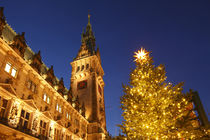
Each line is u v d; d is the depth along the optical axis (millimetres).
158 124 15109
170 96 16281
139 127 16812
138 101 17688
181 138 14578
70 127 40406
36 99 29984
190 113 14711
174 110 15914
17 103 24672
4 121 21016
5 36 29406
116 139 19734
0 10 26594
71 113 43844
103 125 63188
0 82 22703
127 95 19391
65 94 46875
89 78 69375
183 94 15250
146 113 16078
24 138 23312
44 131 30500
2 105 22484
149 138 15555
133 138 17953
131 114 18062
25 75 28609
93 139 51812
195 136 13148
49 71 37938
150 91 16906
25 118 26094
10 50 25688
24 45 30359
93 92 64500
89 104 61719
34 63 32500
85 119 52719
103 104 71875
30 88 29422
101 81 76500
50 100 34719
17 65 27125
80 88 67688
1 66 23656
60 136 35188
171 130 14953
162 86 16781
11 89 24031
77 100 54969
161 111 15477
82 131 49594
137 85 18547
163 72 18016
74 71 75750
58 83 42156
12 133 21312
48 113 31875
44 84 33500
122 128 19016
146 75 18109
